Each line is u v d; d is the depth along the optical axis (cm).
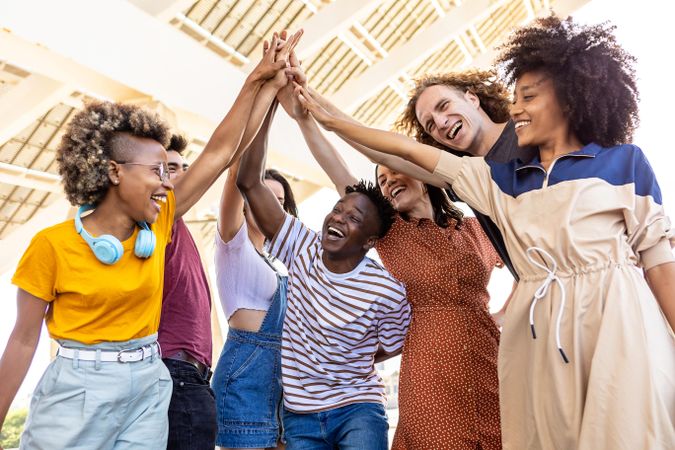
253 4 590
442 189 234
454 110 236
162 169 167
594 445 145
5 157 622
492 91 244
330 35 626
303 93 219
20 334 157
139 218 166
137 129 167
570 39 167
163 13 505
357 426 214
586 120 169
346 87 781
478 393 212
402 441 213
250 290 247
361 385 223
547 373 159
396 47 795
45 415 155
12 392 156
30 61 424
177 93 506
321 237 230
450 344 213
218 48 607
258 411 241
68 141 165
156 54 487
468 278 220
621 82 169
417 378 212
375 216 224
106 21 443
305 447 218
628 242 158
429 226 226
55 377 156
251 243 251
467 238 229
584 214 158
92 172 161
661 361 147
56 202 714
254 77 206
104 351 159
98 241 156
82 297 156
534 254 165
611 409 145
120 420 161
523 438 167
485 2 751
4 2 376
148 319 167
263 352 246
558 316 156
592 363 149
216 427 201
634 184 159
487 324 222
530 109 171
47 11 400
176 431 188
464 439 206
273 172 296
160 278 171
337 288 221
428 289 218
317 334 220
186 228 212
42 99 527
